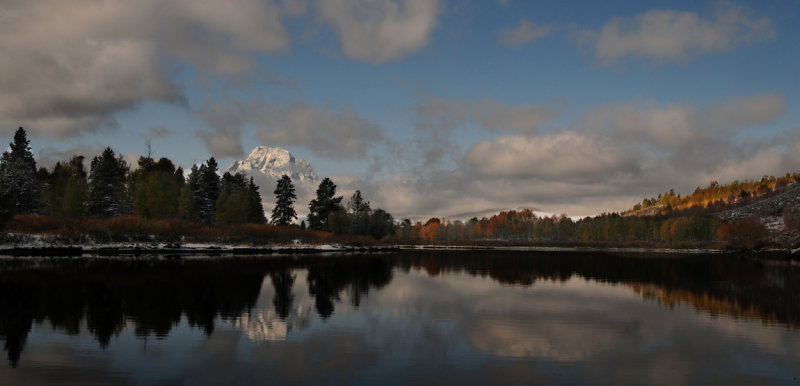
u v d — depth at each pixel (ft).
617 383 43.47
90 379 42.11
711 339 61.05
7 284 101.45
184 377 43.04
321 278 128.47
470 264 200.03
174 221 267.39
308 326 65.87
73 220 230.07
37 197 256.11
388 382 42.57
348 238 374.43
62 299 84.17
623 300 95.20
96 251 208.23
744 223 476.54
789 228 433.07
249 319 69.56
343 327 65.57
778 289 115.85
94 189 287.69
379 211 471.62
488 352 53.42
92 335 58.29
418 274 147.74
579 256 293.43
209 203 340.80
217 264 161.17
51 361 47.50
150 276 119.55
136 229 238.68
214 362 47.78
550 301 92.58
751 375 46.62
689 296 102.17
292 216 382.63
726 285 123.95
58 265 142.92
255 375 43.88
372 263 193.98
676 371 47.55
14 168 250.78
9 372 43.86
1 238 193.67
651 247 491.31
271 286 107.86
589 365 49.01
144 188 278.87
